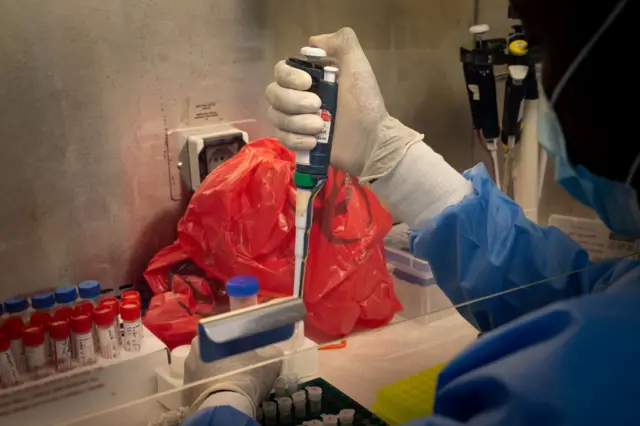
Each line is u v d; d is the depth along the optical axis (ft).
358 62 3.81
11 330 3.67
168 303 4.32
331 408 2.78
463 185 3.63
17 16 3.92
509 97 4.03
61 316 3.84
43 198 4.26
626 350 1.92
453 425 1.93
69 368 3.69
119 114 4.40
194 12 4.49
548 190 3.78
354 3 4.95
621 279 2.53
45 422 3.59
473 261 3.40
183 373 3.46
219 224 4.38
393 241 4.86
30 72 4.04
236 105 4.84
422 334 3.06
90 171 4.39
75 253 4.46
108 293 4.65
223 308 4.37
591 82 2.09
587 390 1.85
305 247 3.56
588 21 2.04
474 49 4.84
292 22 4.83
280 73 3.47
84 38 4.16
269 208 4.35
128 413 2.59
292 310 2.33
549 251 3.36
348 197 4.55
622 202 2.33
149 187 4.65
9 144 4.08
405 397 2.69
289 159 4.60
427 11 5.23
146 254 4.75
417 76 5.36
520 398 1.88
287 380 2.90
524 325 2.21
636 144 2.09
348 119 3.82
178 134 4.66
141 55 4.39
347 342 3.09
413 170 3.67
